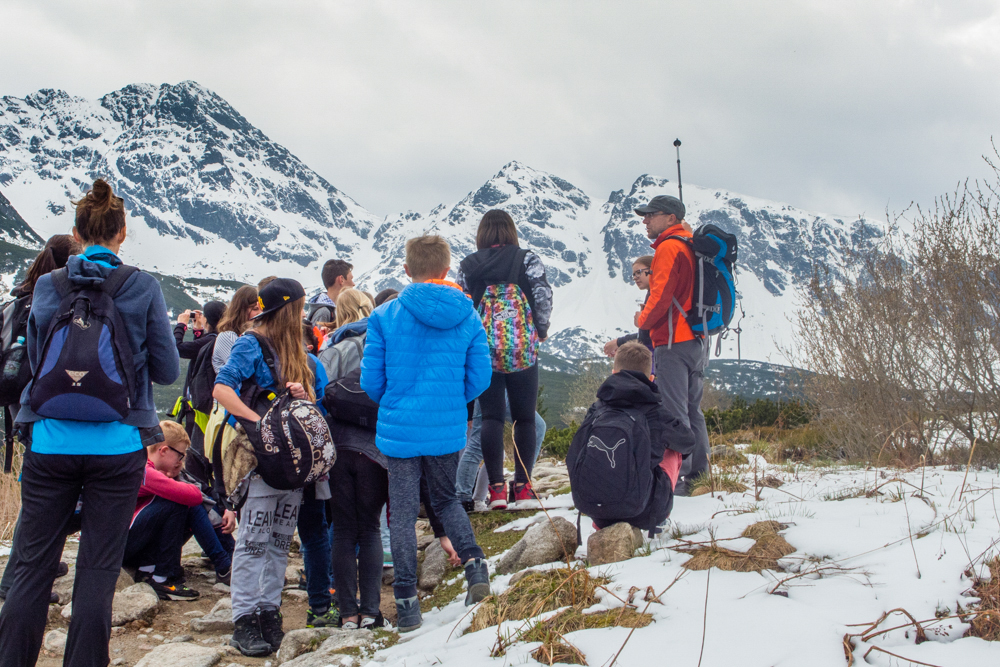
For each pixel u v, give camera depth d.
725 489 5.30
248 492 3.73
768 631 2.60
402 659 3.07
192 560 5.39
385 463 4.05
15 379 3.07
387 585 5.05
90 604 2.86
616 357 4.40
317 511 4.17
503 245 5.66
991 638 2.43
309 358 4.13
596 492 3.94
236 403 3.61
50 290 2.95
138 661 3.54
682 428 4.21
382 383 3.90
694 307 5.42
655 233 5.73
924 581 2.89
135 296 3.00
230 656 3.59
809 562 3.29
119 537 2.97
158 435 3.09
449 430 3.84
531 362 5.53
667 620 2.81
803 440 8.92
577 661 2.58
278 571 3.80
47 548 2.89
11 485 6.09
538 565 4.05
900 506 4.10
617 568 3.55
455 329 3.89
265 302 3.85
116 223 3.11
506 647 2.84
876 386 7.13
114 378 2.86
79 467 2.88
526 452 5.74
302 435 3.58
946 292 6.58
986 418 6.38
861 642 2.49
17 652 2.82
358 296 5.13
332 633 3.65
